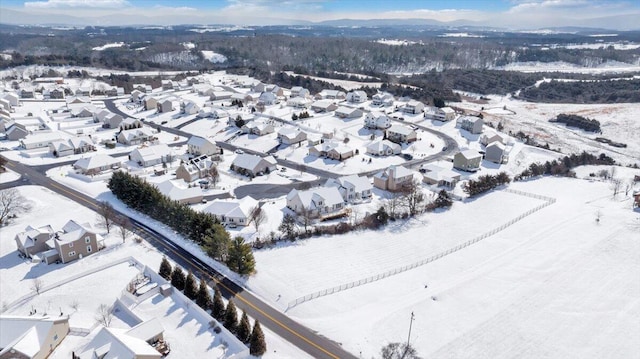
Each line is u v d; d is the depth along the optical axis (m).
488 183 92.56
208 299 52.25
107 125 135.50
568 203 87.06
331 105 159.12
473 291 57.34
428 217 80.19
